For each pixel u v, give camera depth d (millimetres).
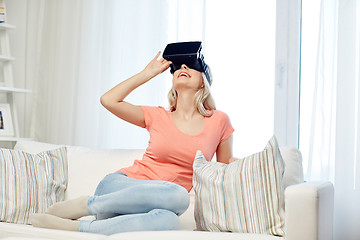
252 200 1681
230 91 3008
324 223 1455
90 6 3471
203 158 1952
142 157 2283
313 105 2738
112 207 1762
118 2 3383
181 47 2184
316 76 2744
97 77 3428
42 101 3613
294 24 2889
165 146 2123
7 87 3240
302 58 2871
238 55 3006
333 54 2730
